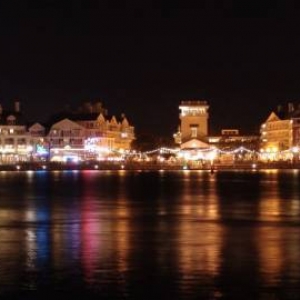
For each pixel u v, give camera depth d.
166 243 42.03
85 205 71.81
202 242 42.47
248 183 120.25
